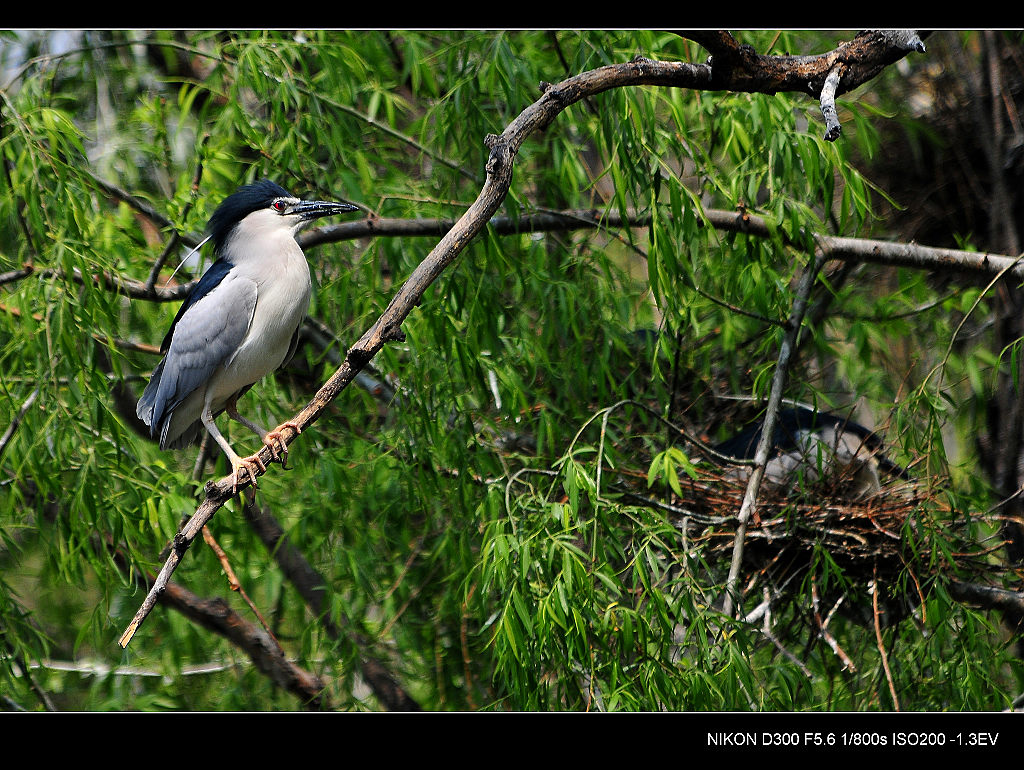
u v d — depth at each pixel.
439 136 9.94
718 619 8.00
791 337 10.09
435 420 9.81
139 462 9.55
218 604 11.68
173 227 10.11
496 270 10.23
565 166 10.20
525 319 10.64
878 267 12.91
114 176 11.57
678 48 10.00
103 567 9.02
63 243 8.67
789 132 9.61
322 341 11.63
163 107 11.70
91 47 10.34
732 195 9.82
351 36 10.74
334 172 11.14
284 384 12.17
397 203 10.80
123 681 10.89
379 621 11.62
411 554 11.28
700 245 10.69
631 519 8.43
